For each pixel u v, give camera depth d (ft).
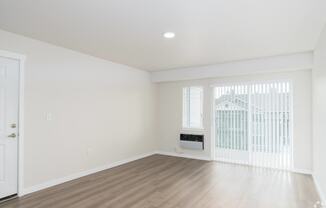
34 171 10.50
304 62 12.69
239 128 16.05
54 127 11.41
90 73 13.57
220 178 12.62
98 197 9.85
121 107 16.06
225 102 16.69
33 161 10.46
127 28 9.07
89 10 7.41
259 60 14.15
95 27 9.00
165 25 8.75
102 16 7.90
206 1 6.74
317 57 10.90
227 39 10.45
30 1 6.74
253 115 15.48
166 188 11.00
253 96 15.48
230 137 16.46
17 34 9.81
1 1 6.72
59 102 11.69
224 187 11.16
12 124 9.75
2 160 9.43
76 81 12.66
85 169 13.14
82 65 13.04
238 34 9.75
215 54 13.24
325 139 8.96
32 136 10.43
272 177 12.80
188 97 18.72
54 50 11.45
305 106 13.64
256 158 15.33
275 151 14.62
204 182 11.92
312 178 12.61
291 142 14.05
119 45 11.46
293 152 13.98
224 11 7.45
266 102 14.97
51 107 11.28
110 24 8.66
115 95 15.53
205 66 16.44
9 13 7.64
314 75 12.14
